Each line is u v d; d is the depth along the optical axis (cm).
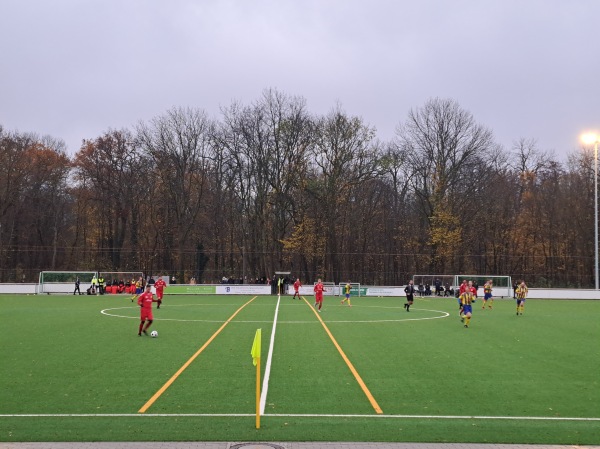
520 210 7431
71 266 7275
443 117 6744
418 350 1953
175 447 913
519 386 1405
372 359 1762
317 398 1262
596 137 5588
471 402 1245
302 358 1764
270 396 1277
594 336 2386
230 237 7281
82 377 1473
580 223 6888
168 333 2378
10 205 6788
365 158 6631
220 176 7100
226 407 1180
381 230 7512
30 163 6988
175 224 7206
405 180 7425
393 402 1237
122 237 7269
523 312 3703
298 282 4903
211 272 6706
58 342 2100
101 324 2717
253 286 5828
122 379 1448
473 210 6862
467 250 7006
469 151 6675
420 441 961
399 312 3562
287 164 6688
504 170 7300
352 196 7112
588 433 1021
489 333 2469
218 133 6888
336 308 3888
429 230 6788
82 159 7225
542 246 7112
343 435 991
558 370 1619
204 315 3238
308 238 6594
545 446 940
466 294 2766
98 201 7469
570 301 5219
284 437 976
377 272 6688
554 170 7688
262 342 2102
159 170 6850
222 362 1689
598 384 1438
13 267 6944
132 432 997
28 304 4122
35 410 1152
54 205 7312
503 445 944
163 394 1288
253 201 6962
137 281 5534
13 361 1703
